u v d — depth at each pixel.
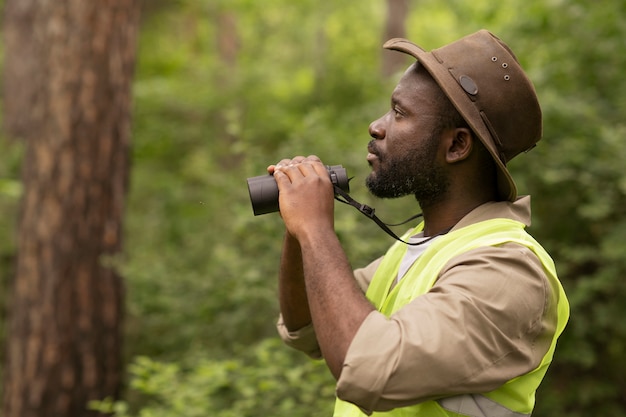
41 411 6.60
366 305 1.85
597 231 6.54
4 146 11.44
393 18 14.12
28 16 12.52
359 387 1.77
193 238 7.82
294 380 4.56
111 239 6.79
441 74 2.07
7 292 9.32
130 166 7.00
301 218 1.99
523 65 7.46
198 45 18.11
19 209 6.82
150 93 12.56
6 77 12.77
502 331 1.86
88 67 6.61
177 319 6.48
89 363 6.69
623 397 6.64
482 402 1.97
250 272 5.71
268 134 12.14
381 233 5.61
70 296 6.64
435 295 1.87
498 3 8.73
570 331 6.28
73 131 6.61
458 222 2.18
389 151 2.17
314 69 16.33
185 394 4.62
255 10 17.94
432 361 1.77
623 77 7.16
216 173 9.45
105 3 6.64
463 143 2.13
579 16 7.39
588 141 6.36
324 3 18.58
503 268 1.92
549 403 6.36
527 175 6.31
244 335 6.18
